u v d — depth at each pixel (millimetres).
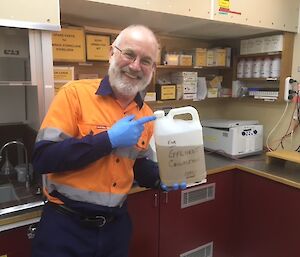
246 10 2139
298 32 2432
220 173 2232
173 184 1251
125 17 1965
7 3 1305
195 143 1252
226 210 2332
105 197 1195
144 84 1215
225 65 2762
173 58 2477
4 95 1934
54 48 1849
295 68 2475
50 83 1473
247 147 2482
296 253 1970
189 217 2119
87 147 1049
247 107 2898
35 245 1225
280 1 2299
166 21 2068
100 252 1247
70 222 1190
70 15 1911
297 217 1939
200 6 1937
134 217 1848
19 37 1576
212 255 2318
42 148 1075
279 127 2627
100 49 2053
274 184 2055
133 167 1386
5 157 1922
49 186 1230
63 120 1126
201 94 2688
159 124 1223
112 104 1226
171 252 2070
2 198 1696
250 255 2299
